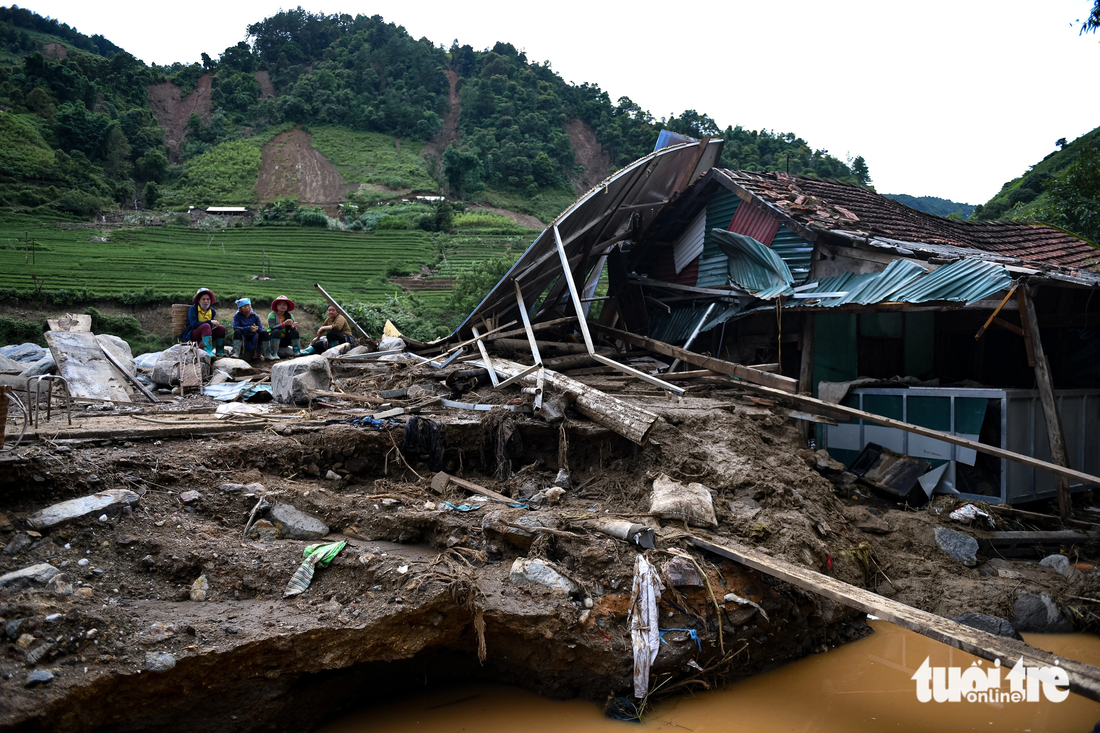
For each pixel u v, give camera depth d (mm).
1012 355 11656
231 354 13625
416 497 7512
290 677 5184
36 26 148000
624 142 115125
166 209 77125
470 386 10250
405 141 112625
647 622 5785
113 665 4594
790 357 12234
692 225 14195
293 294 45156
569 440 8609
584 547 6383
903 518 8695
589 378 11594
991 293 8727
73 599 5004
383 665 5738
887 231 12531
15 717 4102
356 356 12000
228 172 91812
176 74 123625
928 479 9719
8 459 5754
